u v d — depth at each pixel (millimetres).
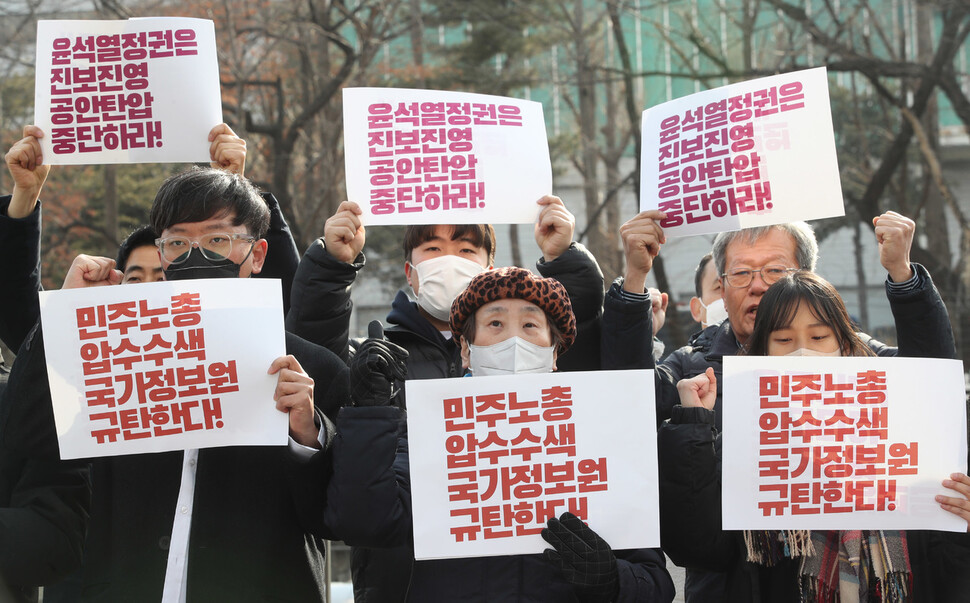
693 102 3424
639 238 3229
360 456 2729
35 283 3363
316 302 3291
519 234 24312
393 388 2850
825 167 3248
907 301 3115
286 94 19516
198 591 2789
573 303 3414
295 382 2826
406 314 3844
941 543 3006
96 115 3412
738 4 20469
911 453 2900
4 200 3357
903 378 2914
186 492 2904
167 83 3432
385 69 19625
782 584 3020
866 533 2971
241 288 2877
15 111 18984
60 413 2811
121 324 2838
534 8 19672
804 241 3811
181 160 3449
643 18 19219
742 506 2885
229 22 17141
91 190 21500
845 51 17469
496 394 2795
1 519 3146
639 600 2729
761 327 3158
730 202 3316
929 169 18594
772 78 3316
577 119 20906
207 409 2828
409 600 2871
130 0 17922
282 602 2891
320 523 2900
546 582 2799
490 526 2766
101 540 2916
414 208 3385
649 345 3225
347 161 3379
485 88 19953
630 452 2799
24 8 18391
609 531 2770
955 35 17203
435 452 2777
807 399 2904
